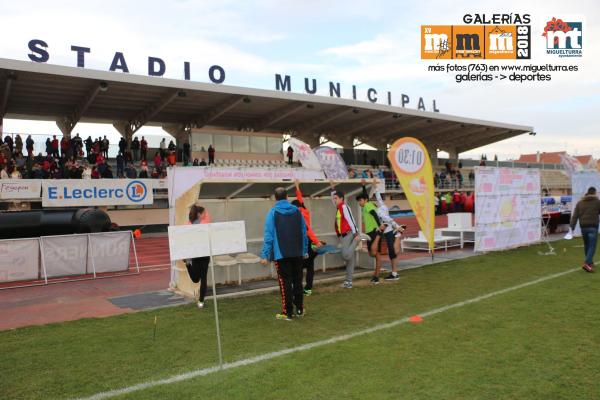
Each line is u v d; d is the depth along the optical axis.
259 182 8.95
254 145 32.91
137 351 5.23
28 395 4.09
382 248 13.02
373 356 4.91
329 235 11.12
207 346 5.38
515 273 9.85
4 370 4.70
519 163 50.62
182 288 8.53
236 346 5.36
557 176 51.53
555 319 6.20
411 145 11.28
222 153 31.73
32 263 10.33
